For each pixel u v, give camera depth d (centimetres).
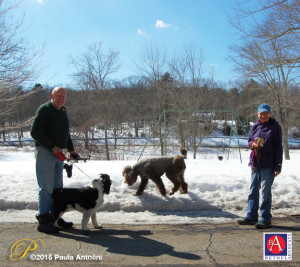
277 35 1102
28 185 646
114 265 344
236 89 3384
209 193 619
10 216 528
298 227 487
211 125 2598
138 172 610
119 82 3741
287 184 652
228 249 394
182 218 527
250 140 519
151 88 2781
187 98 2409
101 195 469
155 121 2761
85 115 2872
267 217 484
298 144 3950
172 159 602
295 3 1041
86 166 937
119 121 3378
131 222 506
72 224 486
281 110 1859
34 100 2619
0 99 1121
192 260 359
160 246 404
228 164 1016
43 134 447
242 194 616
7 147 3853
